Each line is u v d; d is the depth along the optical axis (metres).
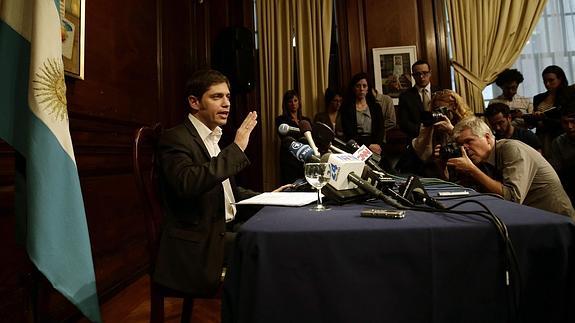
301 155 1.34
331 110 3.78
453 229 0.69
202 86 1.46
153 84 2.77
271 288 0.69
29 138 0.96
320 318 0.69
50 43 1.01
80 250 1.02
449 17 4.11
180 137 1.29
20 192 1.05
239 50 3.78
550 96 3.30
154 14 2.83
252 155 4.18
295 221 0.79
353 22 4.18
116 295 2.04
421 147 2.47
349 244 0.70
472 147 1.53
